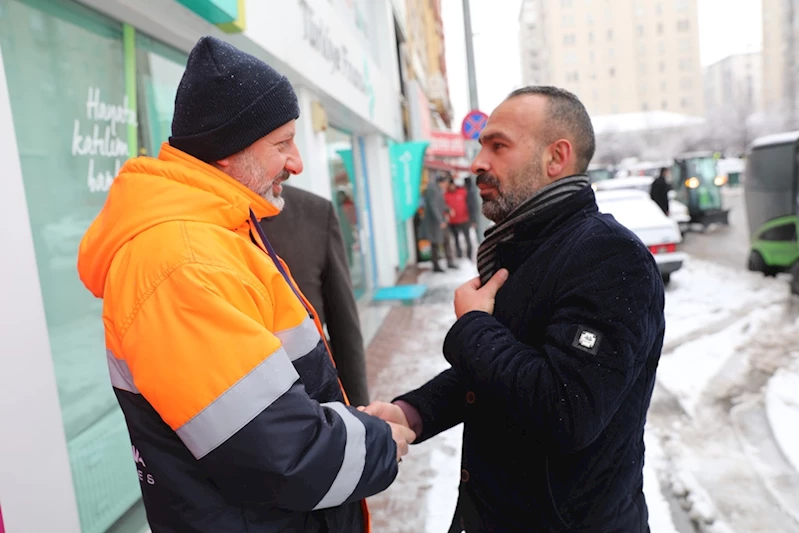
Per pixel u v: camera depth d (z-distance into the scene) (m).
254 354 0.96
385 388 4.59
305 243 2.07
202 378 0.94
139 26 2.82
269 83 1.13
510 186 1.36
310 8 4.92
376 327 6.69
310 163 4.98
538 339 1.25
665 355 5.07
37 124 2.10
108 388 2.38
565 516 1.23
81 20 2.41
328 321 2.17
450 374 1.64
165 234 0.99
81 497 2.15
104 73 2.54
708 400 4.03
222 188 1.08
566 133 1.33
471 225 12.05
